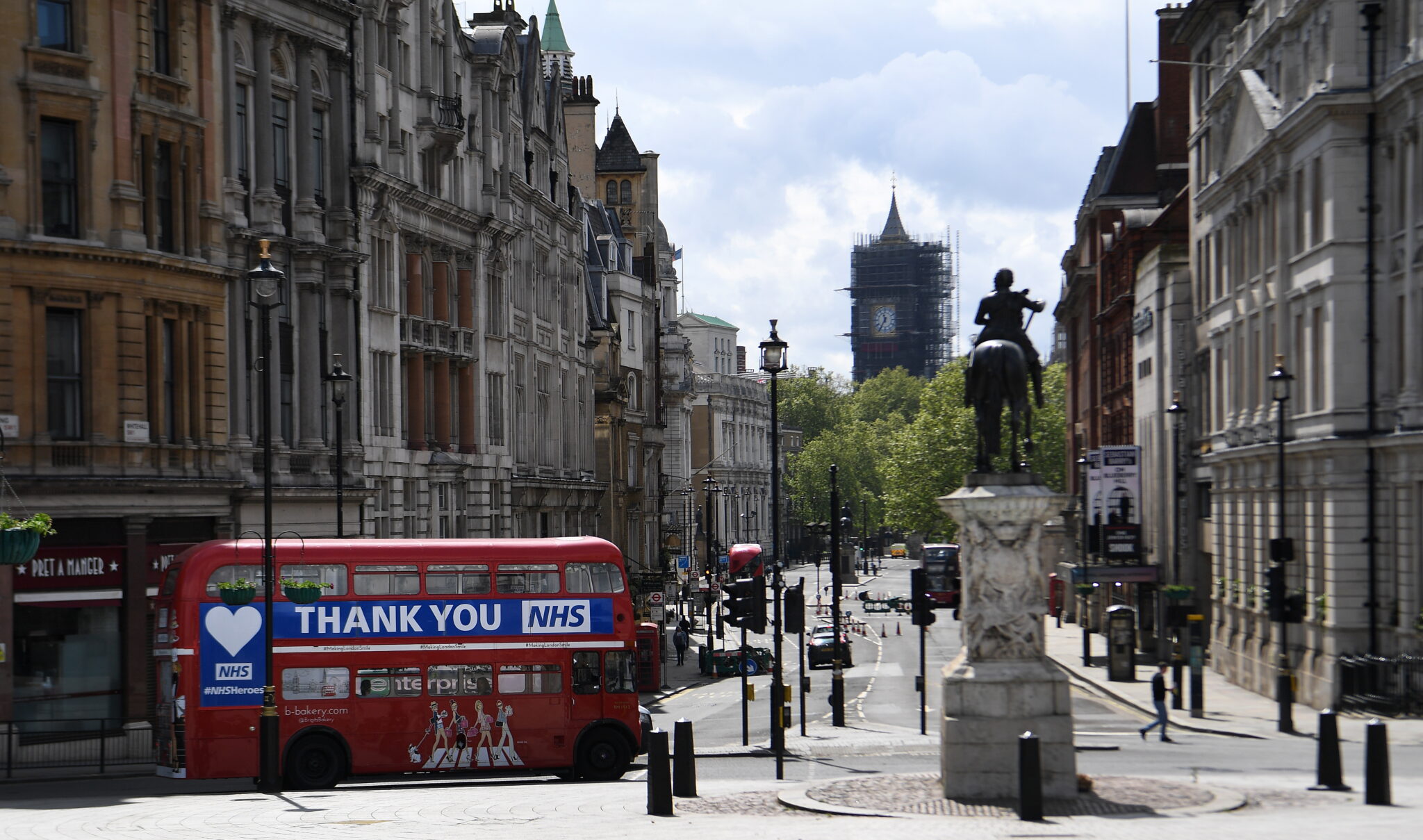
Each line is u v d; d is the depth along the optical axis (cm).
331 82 5966
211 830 2659
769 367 4956
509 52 8088
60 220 4556
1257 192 6681
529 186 8456
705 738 5256
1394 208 5456
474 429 7556
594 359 10956
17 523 3164
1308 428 5862
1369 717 5128
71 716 4553
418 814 2917
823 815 2683
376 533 6312
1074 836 2283
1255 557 6806
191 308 4950
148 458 4744
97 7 4619
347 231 5978
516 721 4022
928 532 17612
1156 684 4862
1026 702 2784
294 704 3878
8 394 4388
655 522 12762
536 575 4072
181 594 3844
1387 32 5531
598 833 2470
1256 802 2739
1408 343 5244
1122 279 10662
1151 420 9038
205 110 5069
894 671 9006
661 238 16938
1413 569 5225
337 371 4862
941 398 17400
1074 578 8756
